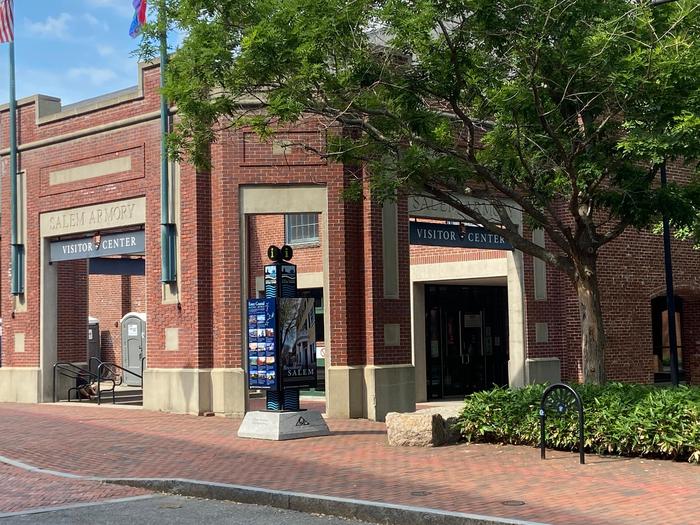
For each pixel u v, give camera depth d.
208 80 14.09
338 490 10.23
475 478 10.88
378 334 18.70
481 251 23.86
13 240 23.34
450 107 15.69
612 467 11.50
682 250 25.36
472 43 13.87
